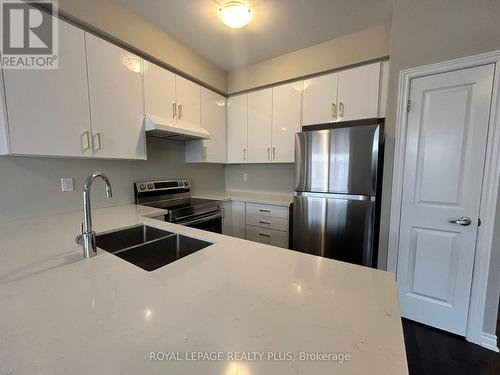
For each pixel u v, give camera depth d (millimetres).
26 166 1615
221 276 775
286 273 800
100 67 1689
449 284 1646
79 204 1904
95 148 1680
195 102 2543
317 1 1713
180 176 2863
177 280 748
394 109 1748
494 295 1514
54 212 1763
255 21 1957
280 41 2281
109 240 1392
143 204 2322
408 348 1540
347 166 1903
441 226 1645
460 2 1479
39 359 434
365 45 2084
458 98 1535
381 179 1911
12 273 799
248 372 411
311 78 2441
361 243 1880
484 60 1433
